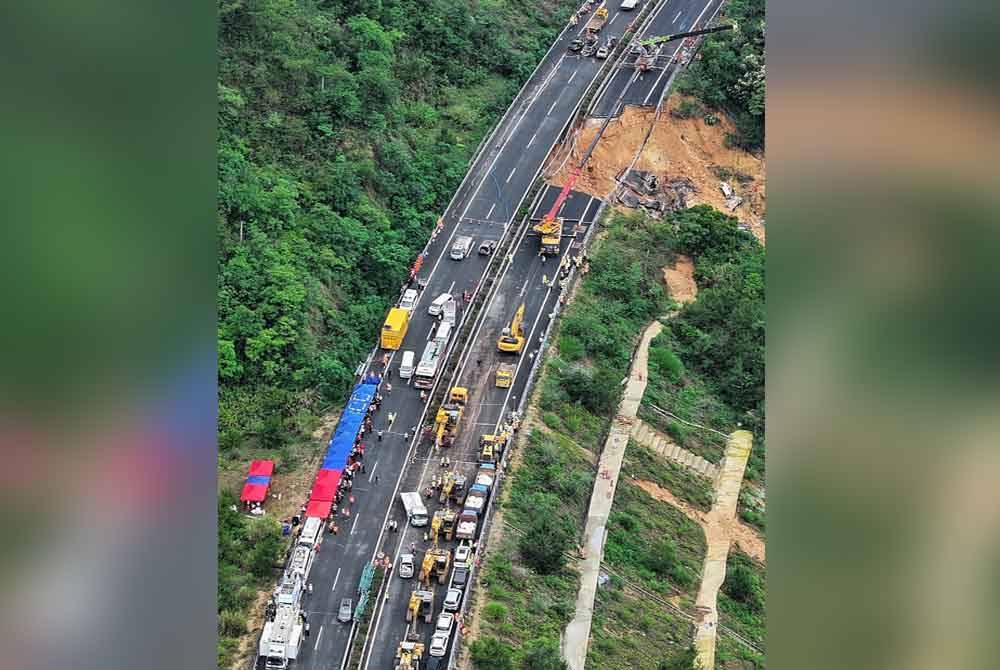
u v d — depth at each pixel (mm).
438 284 119250
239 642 79500
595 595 86250
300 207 121125
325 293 113750
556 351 111188
